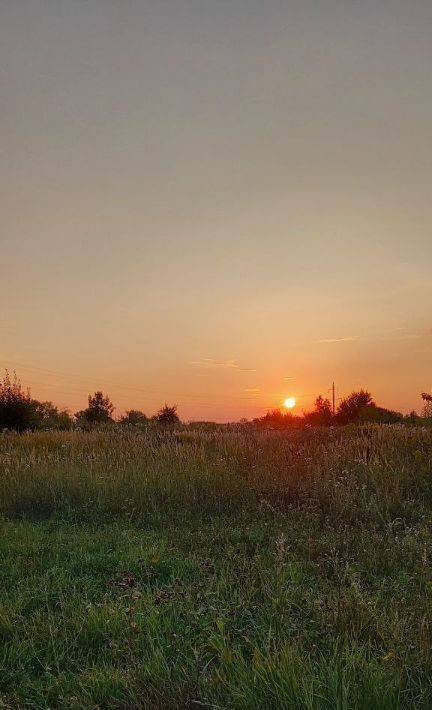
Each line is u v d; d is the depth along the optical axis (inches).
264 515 318.3
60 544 269.3
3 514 350.3
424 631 146.0
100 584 216.2
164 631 162.4
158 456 473.7
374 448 439.2
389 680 124.6
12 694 136.4
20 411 1035.9
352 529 279.3
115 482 390.6
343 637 150.3
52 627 166.9
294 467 400.2
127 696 130.0
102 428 1037.8
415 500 333.1
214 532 287.9
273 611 170.9
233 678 130.3
